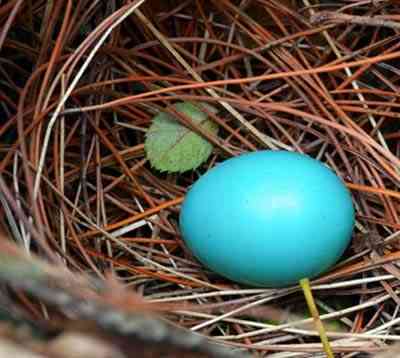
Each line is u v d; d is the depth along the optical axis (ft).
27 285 0.44
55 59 0.64
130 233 0.66
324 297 0.64
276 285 0.60
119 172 0.67
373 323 0.63
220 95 0.67
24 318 0.45
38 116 0.63
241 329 0.62
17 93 0.66
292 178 0.59
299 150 0.66
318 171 0.60
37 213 0.58
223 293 0.63
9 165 0.64
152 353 0.44
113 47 0.67
